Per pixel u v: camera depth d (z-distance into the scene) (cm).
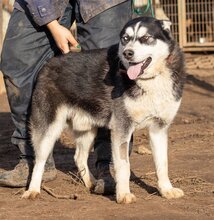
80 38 658
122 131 596
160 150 613
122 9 646
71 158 838
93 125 645
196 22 1994
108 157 646
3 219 543
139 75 578
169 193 604
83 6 637
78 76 627
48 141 639
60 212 560
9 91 669
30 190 624
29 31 657
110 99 607
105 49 628
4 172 709
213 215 540
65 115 648
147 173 711
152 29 591
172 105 598
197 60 1823
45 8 630
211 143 894
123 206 575
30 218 543
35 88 648
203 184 656
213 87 1532
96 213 552
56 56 652
